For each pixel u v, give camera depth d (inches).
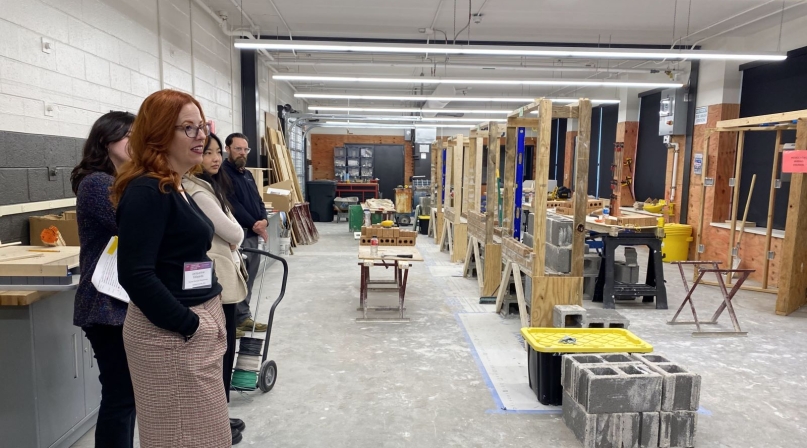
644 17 265.6
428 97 369.7
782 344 156.1
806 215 185.5
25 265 76.0
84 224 69.2
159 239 51.6
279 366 131.8
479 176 232.8
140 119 53.2
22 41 117.8
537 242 142.9
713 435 100.9
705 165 257.0
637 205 357.1
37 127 123.6
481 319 177.0
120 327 68.3
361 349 145.5
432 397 115.1
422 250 324.8
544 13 261.7
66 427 88.7
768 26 269.1
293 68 415.5
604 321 135.5
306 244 350.0
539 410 109.7
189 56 231.9
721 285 170.6
